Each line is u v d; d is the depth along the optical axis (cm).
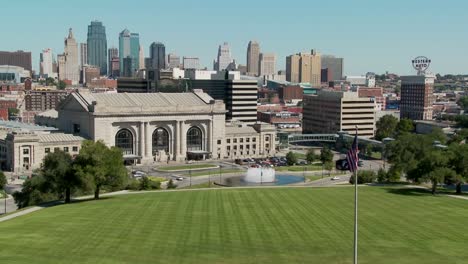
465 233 10556
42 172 14425
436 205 13362
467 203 13688
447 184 16000
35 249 9181
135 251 9125
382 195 14812
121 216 11800
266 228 10794
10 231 10412
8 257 8731
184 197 14375
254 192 15300
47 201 14412
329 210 12625
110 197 14600
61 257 8762
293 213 12250
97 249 9212
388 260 8812
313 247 9488
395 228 10912
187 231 10494
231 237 10088
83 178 13675
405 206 13200
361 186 16700
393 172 18300
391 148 19488
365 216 11988
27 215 12125
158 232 10388
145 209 12619
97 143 14488
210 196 14538
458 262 8744
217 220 11469
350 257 8944
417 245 9688
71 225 10900
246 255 9006
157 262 8575
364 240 9981
